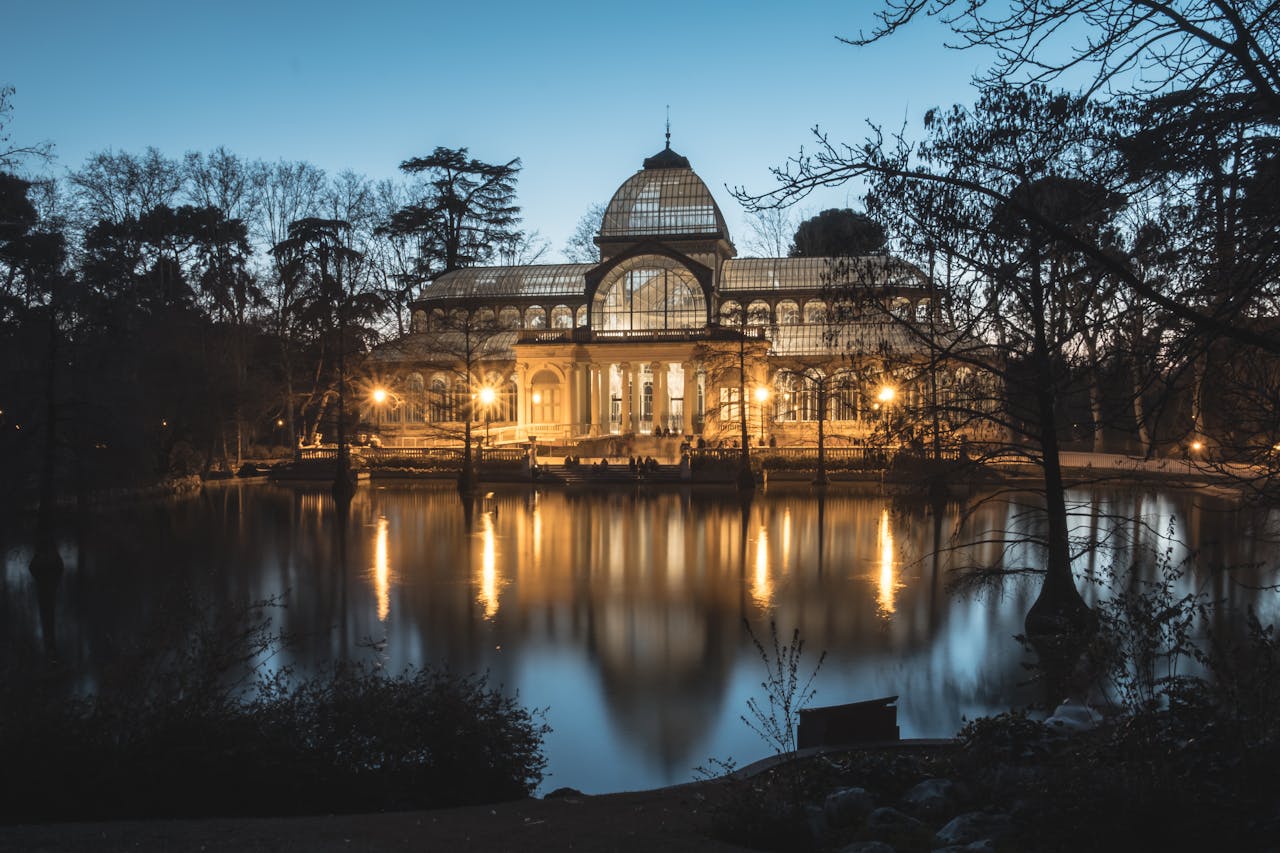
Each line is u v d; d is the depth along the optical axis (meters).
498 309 101.38
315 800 14.21
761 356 85.44
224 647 17.58
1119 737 12.34
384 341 92.06
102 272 68.19
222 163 91.44
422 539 47.66
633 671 25.38
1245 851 10.16
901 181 21.61
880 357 27.95
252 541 47.12
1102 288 15.19
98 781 13.54
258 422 88.44
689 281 91.25
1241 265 12.04
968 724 15.89
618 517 55.75
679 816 13.05
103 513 51.75
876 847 10.78
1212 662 13.04
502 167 121.12
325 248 91.94
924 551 43.38
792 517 55.22
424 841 11.27
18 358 46.75
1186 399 15.06
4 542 46.34
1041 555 40.53
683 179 98.88
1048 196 16.53
